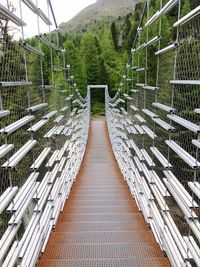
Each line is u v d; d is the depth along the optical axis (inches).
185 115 66.9
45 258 86.1
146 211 110.6
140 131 116.6
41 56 86.7
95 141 421.7
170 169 76.1
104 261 84.4
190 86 63.9
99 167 261.0
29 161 79.4
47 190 87.8
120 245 94.6
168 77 79.7
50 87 98.6
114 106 295.9
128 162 169.9
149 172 101.3
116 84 959.6
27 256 65.2
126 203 146.9
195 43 59.9
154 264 83.0
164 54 84.7
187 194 62.6
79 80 887.1
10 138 71.7
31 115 73.1
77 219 121.9
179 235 68.3
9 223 55.7
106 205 143.6
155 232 96.0
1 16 54.3
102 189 176.6
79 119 231.8
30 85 74.3
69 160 155.9
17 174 74.7
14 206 56.0
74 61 876.0
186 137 68.2
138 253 89.8
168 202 81.0
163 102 85.6
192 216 57.7
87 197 158.7
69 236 102.2
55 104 116.9
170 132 73.6
